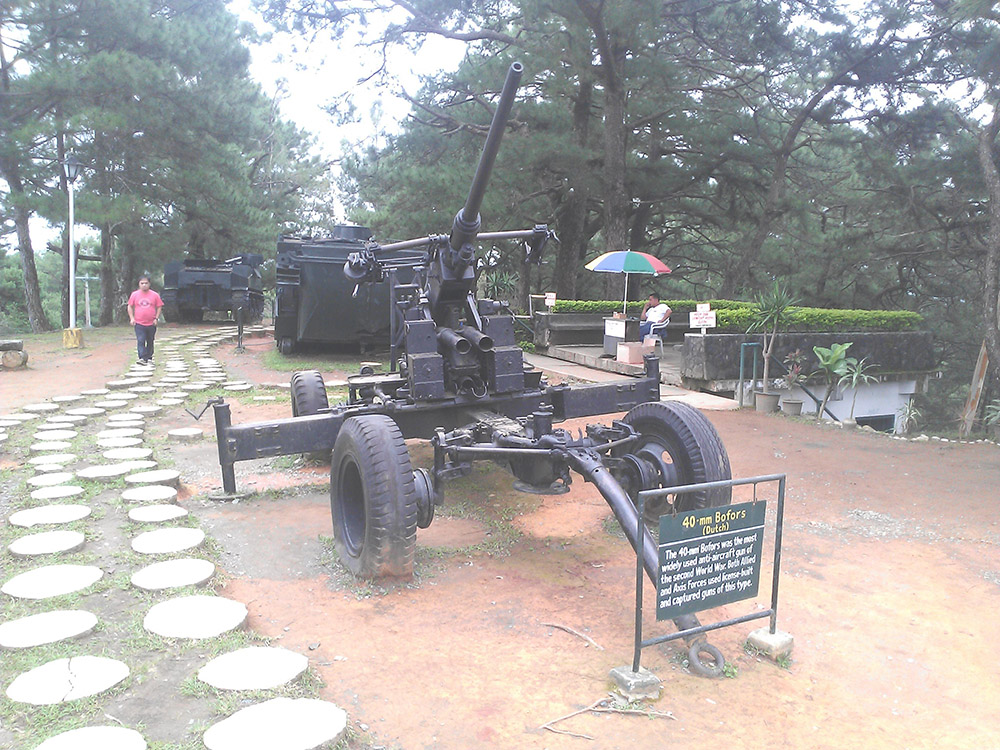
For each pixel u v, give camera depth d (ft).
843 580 14.90
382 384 19.38
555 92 67.62
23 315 138.21
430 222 65.77
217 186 79.56
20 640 11.14
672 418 15.79
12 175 69.87
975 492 21.30
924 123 68.64
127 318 101.86
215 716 9.40
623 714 9.97
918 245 81.56
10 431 27.07
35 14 67.31
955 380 91.35
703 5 65.92
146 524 16.80
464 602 13.41
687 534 10.53
